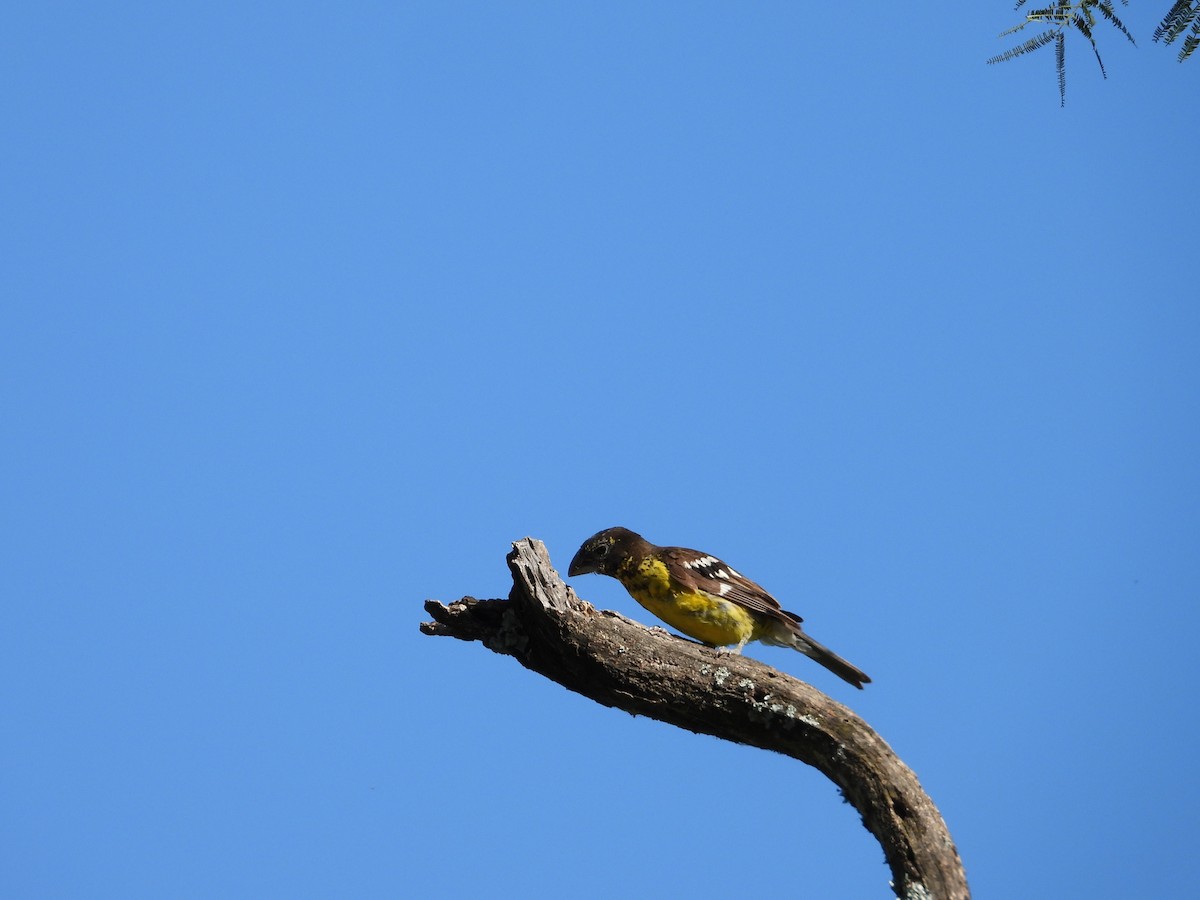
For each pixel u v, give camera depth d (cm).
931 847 944
